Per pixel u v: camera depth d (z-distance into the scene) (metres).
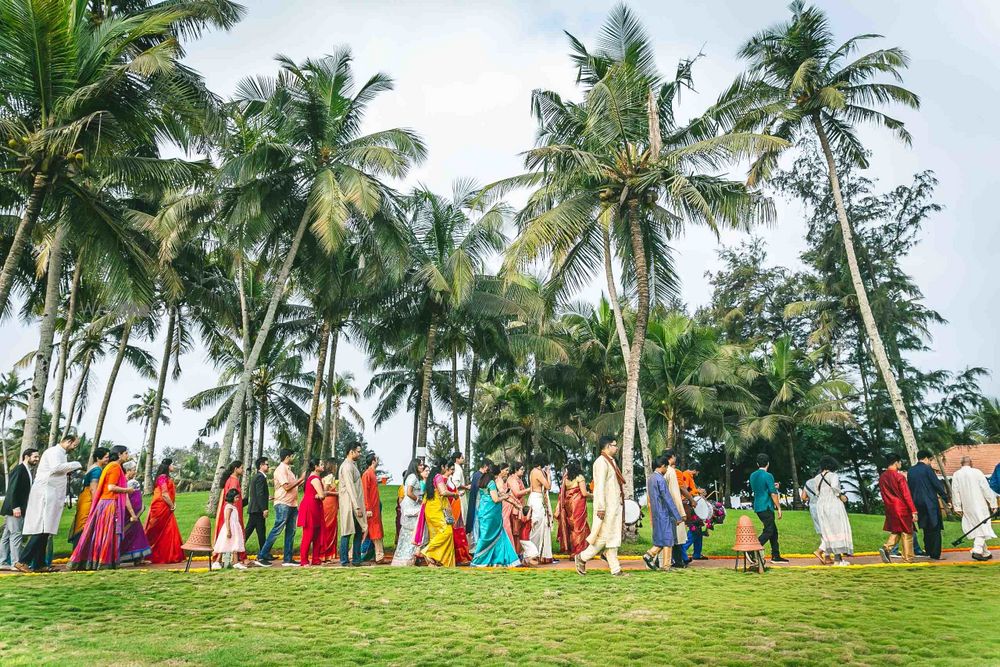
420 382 35.72
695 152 16.48
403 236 21.59
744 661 6.07
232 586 10.12
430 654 6.33
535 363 35.75
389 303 26.42
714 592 9.53
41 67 13.07
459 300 22.61
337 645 6.62
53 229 17.55
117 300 15.18
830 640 6.82
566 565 13.06
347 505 12.77
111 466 12.39
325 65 20.94
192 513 23.27
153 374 33.22
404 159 19.34
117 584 10.20
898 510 12.66
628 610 8.34
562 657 6.20
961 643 6.67
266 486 13.24
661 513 11.80
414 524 12.98
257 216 19.64
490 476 13.03
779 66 23.19
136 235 17.73
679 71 18.55
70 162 13.62
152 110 15.10
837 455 42.09
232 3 16.77
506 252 17.22
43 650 6.25
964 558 13.66
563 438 39.72
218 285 27.81
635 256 17.61
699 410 29.84
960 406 38.88
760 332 47.06
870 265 37.88
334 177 18.86
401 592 9.62
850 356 42.56
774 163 23.48
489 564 12.54
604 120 17.19
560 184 17.89
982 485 13.09
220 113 17.06
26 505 11.96
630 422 17.00
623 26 18.38
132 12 18.66
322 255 22.42
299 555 14.70
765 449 41.94
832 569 11.77
